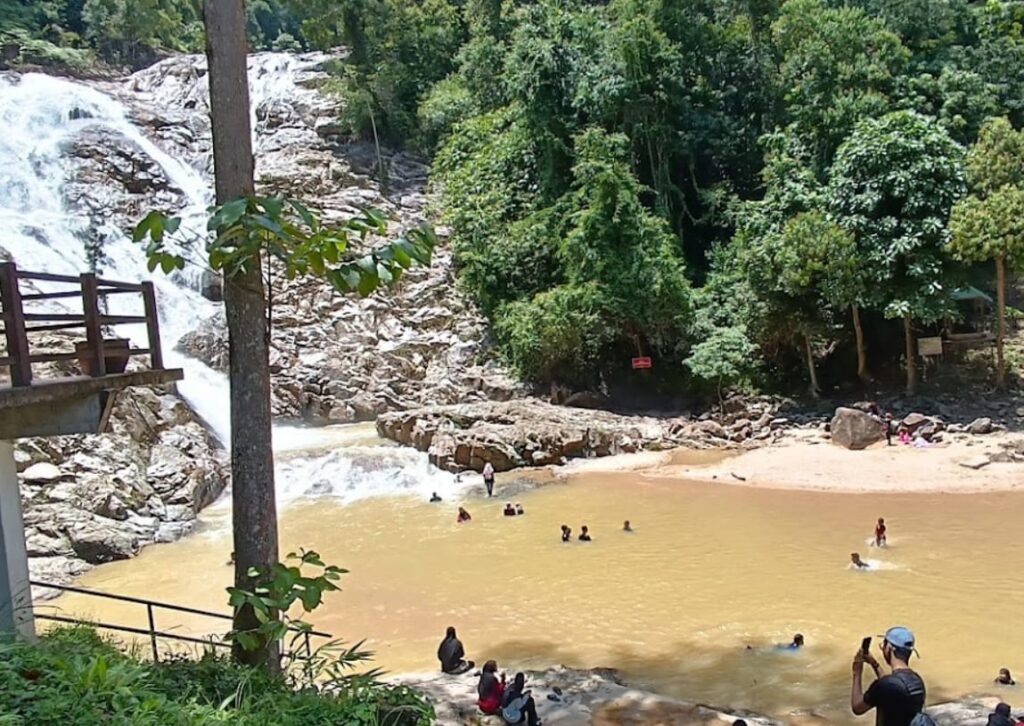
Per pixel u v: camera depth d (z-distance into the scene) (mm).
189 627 15180
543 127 37812
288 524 22094
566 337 33312
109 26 61500
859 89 34750
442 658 12727
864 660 6184
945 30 39719
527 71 38125
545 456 27359
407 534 20766
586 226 33438
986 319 32844
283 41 74688
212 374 32438
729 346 30844
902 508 20641
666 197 37250
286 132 47656
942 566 16531
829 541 18438
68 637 8336
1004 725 8820
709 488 23734
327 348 35750
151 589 17641
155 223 6371
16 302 6797
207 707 5629
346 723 6035
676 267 33219
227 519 23328
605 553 18516
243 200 6258
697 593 15852
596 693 11281
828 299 29469
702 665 12789
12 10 58219
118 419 23734
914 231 28172
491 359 36812
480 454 26594
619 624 14633
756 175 37719
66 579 18344
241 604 6414
